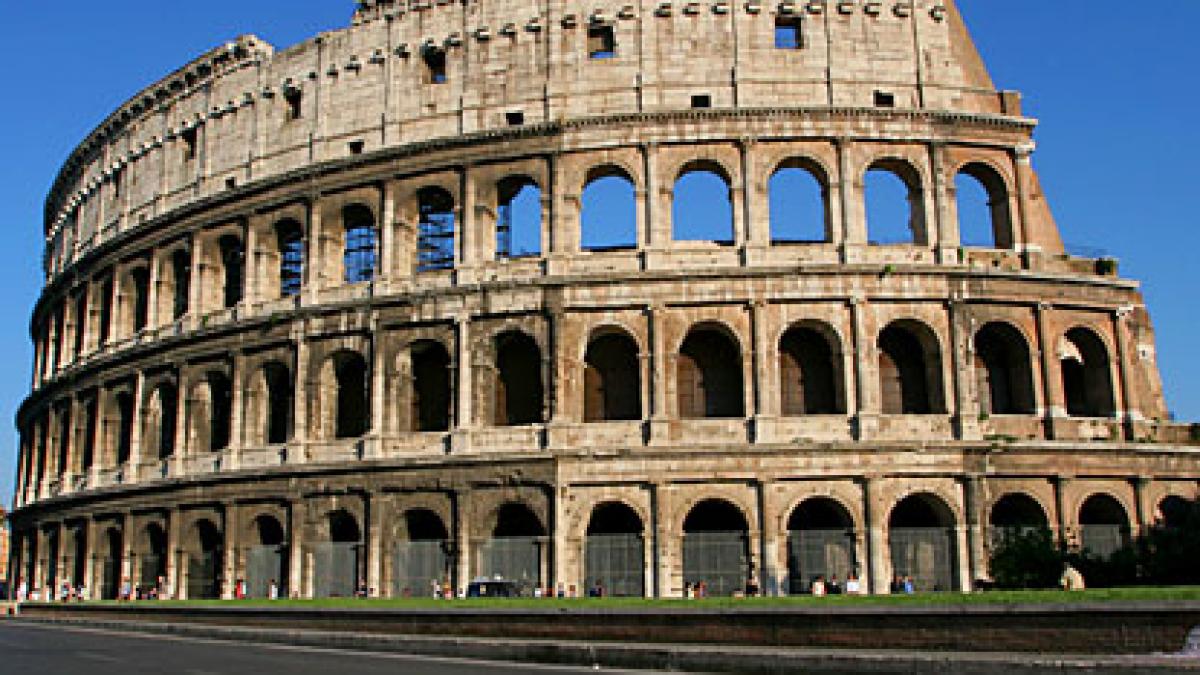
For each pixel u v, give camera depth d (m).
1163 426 75.00
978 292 72.56
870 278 71.50
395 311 76.06
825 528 72.81
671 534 68.31
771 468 68.62
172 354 87.19
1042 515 70.44
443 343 75.00
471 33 80.06
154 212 94.69
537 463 69.94
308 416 78.06
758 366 70.19
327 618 52.69
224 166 89.50
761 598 45.56
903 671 32.94
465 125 78.31
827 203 74.00
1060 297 74.25
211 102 91.94
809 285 71.25
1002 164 76.50
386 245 78.50
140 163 98.38
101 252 99.31
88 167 107.75
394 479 73.12
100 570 90.56
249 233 85.31
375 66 82.81
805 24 76.44
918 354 74.44
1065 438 71.81
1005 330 74.38
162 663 39.53
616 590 68.12
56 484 99.00
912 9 77.44
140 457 89.00
